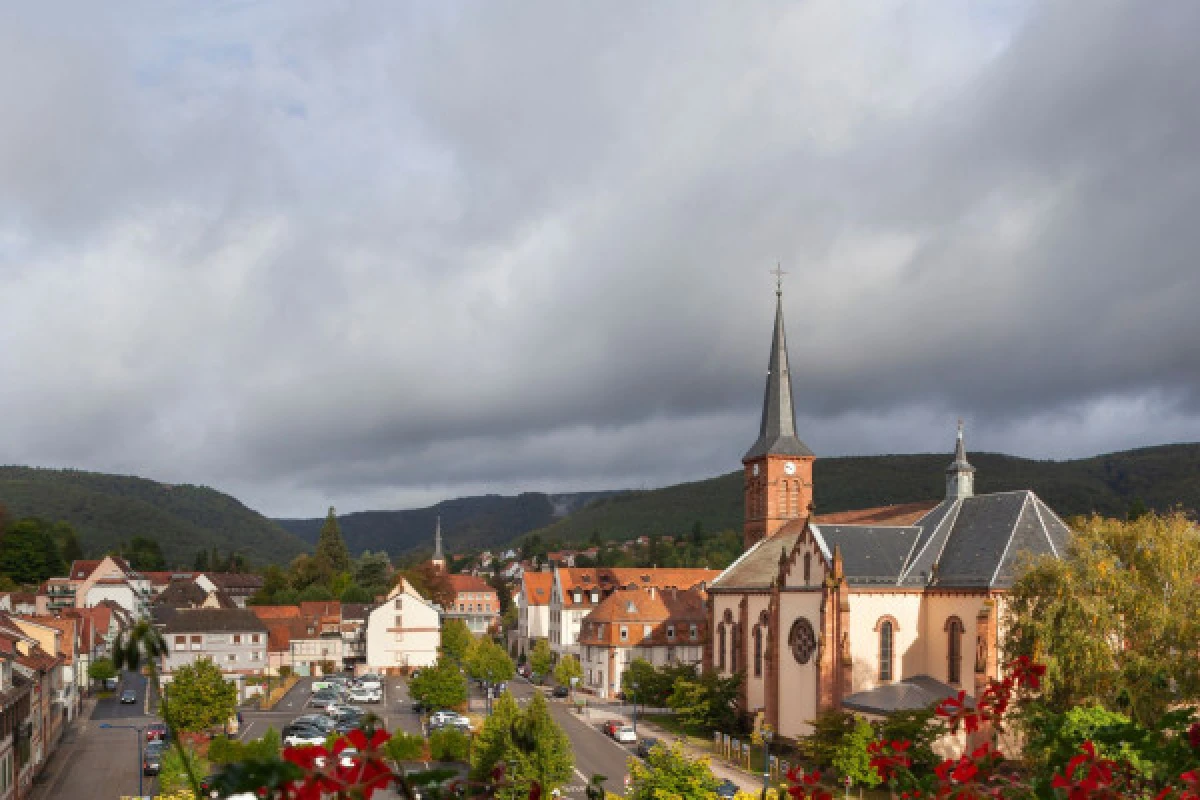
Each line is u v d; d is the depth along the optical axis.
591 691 132.38
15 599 168.38
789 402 112.62
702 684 94.12
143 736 93.94
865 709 72.69
